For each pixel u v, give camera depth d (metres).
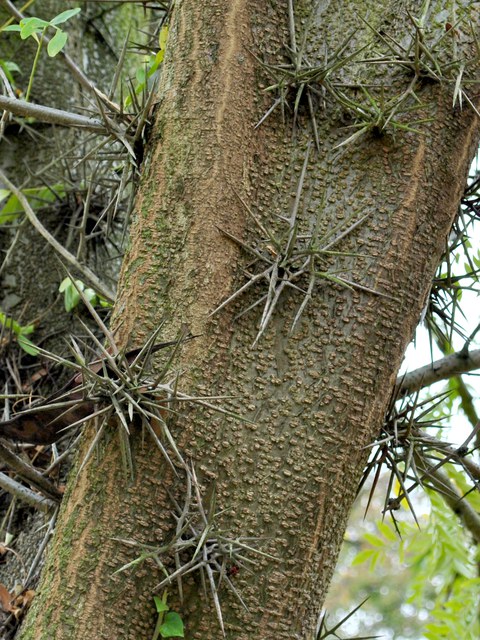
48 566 1.85
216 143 1.89
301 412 1.84
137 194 1.92
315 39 1.93
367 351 1.86
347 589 7.28
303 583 1.83
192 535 1.81
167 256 1.87
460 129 1.92
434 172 1.90
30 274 2.44
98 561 1.82
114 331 1.86
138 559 1.78
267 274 1.85
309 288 1.84
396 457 1.95
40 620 1.82
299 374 1.85
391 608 7.09
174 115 1.92
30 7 2.56
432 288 2.07
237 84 1.91
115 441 1.84
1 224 2.47
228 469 1.82
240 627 1.81
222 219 1.87
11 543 2.20
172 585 1.81
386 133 1.90
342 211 1.88
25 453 2.09
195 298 1.86
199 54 1.92
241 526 1.82
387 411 1.94
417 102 1.91
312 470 1.83
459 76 1.88
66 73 2.56
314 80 1.90
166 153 1.91
